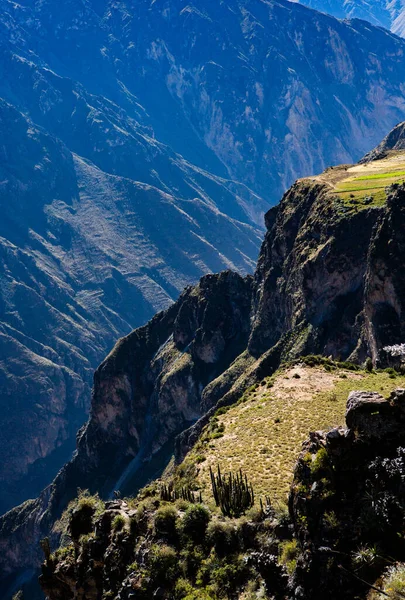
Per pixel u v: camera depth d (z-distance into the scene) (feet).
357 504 77.46
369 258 358.23
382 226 356.18
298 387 243.19
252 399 255.29
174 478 184.24
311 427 195.83
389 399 82.02
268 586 86.79
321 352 400.88
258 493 146.92
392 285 337.72
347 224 416.67
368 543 73.56
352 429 82.07
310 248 456.45
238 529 107.65
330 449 82.43
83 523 147.23
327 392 231.91
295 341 430.20
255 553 97.66
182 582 104.99
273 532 99.30
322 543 77.15
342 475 80.48
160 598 105.81
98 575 126.82
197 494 151.64
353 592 71.05
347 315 391.86
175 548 113.60
